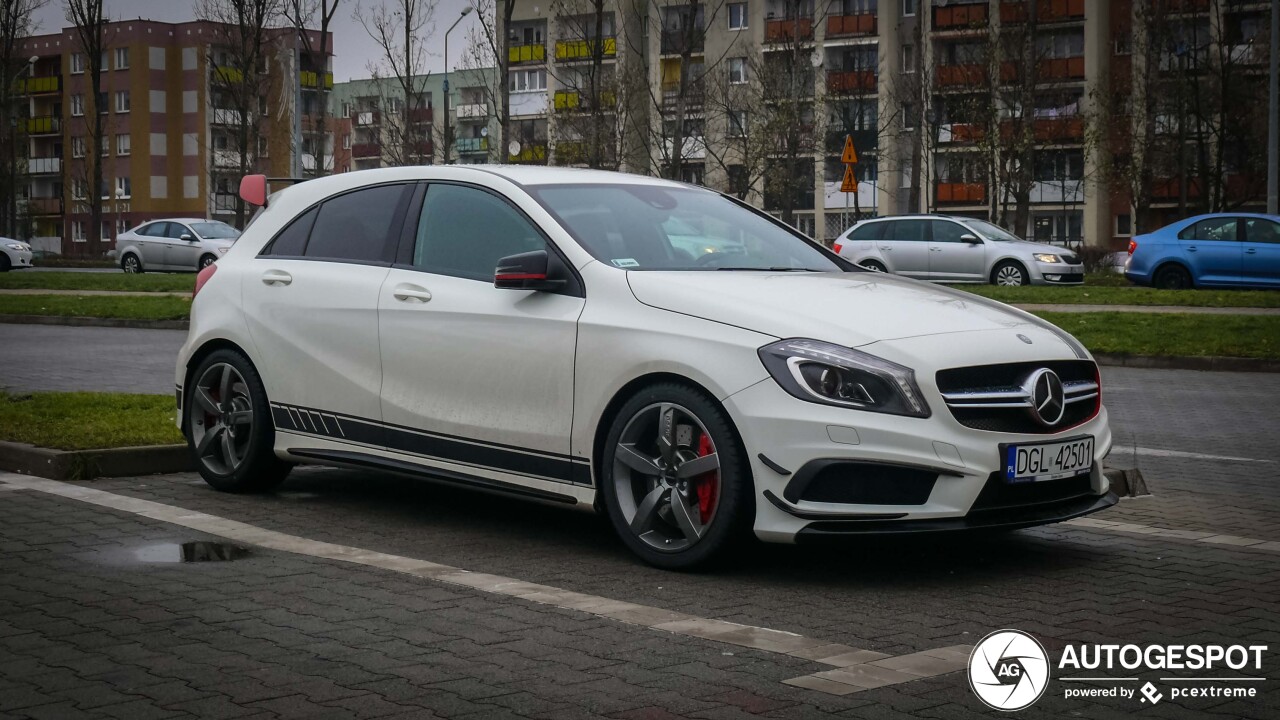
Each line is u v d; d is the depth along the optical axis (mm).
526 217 6020
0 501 6578
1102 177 54469
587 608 4715
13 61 74062
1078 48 62594
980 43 53719
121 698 3664
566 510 6684
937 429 4957
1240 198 55438
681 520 5273
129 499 6691
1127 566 5578
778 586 5133
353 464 6422
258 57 59375
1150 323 18000
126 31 90250
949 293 5969
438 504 6797
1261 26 55219
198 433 7121
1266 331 16891
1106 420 5680
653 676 3924
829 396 4973
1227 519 6707
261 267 6961
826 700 3721
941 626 4574
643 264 5828
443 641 4270
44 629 4352
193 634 4312
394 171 6723
